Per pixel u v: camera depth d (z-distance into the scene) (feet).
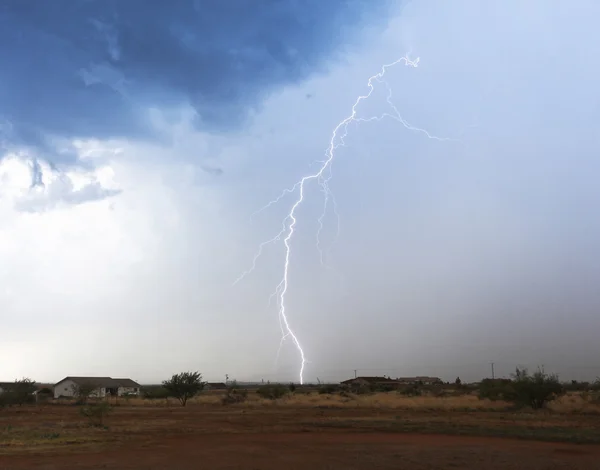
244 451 71.36
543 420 115.14
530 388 147.13
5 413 162.50
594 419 117.19
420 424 106.63
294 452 70.28
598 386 185.68
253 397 260.83
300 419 124.67
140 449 74.02
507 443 78.33
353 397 241.96
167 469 58.23
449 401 187.52
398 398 217.77
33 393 248.73
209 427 105.19
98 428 104.01
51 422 120.26
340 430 98.17
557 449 71.72
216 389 492.95
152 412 160.15
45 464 61.98
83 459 65.51
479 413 141.90
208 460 63.98
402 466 59.36
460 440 82.33
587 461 62.18
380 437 87.10
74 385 282.15
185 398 211.00
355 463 61.36
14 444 79.15
